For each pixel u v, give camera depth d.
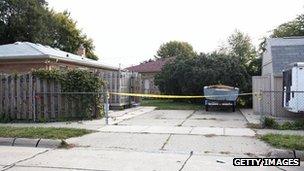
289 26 33.25
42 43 43.38
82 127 13.05
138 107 23.41
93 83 15.52
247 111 20.89
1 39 41.44
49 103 15.25
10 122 14.88
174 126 13.35
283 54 18.58
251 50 42.44
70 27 52.03
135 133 11.80
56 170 7.46
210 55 27.11
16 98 15.29
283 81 16.48
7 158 8.61
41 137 10.69
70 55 26.30
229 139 10.69
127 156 8.80
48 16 45.62
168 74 28.30
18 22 40.94
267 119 12.96
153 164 8.00
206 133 11.70
